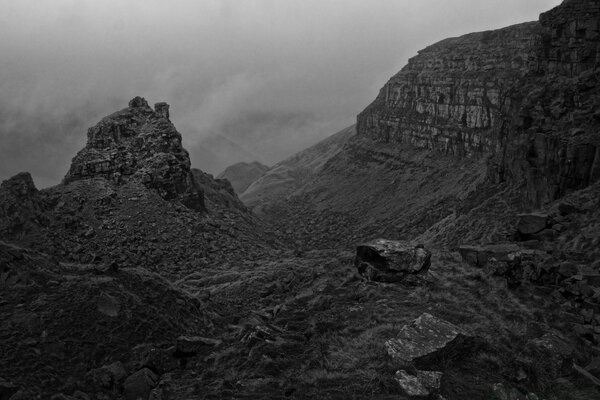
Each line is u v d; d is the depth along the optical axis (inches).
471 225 2834.6
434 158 7372.1
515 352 698.2
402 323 772.6
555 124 2610.7
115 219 2938.0
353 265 1122.7
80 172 3294.8
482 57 7564.0
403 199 6589.6
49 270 1051.9
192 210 3422.7
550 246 1460.4
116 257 2613.2
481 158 6323.8
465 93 7219.5
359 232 5767.7
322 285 1028.5
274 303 1195.9
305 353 734.5
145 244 2827.3
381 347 686.5
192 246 2952.8
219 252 2984.7
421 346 653.3
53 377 749.3
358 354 688.4
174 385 735.7
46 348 802.8
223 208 4266.7
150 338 917.2
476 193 3462.1
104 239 2755.9
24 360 758.5
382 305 862.5
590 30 2866.6
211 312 1213.7
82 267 1145.4
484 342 691.4
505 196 2925.7
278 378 671.1
